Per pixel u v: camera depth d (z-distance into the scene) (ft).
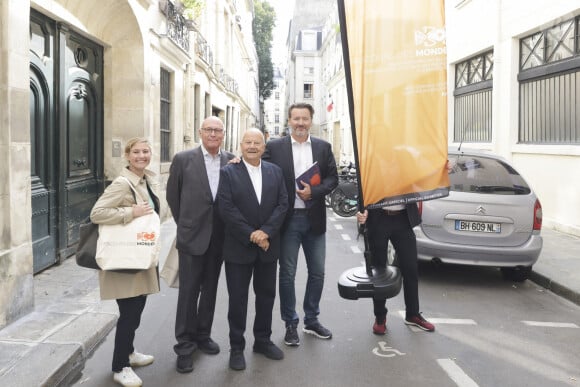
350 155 97.96
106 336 14.66
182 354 12.39
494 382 11.85
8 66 14.08
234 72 87.56
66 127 22.67
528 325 15.90
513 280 21.20
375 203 13.53
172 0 36.47
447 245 19.38
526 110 36.22
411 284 15.08
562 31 31.71
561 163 31.30
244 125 125.59
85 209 25.18
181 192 13.21
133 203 11.28
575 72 30.40
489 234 19.39
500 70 38.58
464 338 14.64
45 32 20.56
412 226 14.70
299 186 13.52
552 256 24.21
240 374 12.15
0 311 14.06
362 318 16.22
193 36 44.27
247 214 12.45
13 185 14.43
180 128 41.29
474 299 18.61
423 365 12.74
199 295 14.25
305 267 23.07
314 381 11.79
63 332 13.92
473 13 43.34
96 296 17.42
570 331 15.42
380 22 12.94
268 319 13.10
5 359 12.10
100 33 26.27
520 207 19.47
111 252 10.89
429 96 13.03
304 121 13.84
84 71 25.00
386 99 13.09
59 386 11.60
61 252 21.90
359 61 13.03
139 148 11.41
